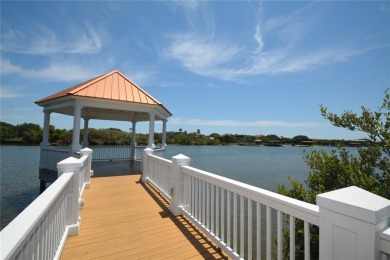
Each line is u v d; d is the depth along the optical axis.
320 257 1.49
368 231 1.21
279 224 2.01
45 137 10.62
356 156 3.97
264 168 25.23
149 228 3.72
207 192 3.37
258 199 2.27
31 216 1.48
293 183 4.45
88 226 3.77
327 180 4.14
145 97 9.98
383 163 3.60
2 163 24.83
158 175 5.99
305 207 1.71
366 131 3.89
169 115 12.81
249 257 2.40
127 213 4.41
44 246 1.95
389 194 3.33
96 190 6.12
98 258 2.79
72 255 2.85
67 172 3.30
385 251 1.17
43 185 10.76
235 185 2.62
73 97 8.20
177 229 3.69
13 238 1.12
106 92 9.11
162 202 5.11
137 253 2.93
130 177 7.95
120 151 13.50
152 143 9.71
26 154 30.38
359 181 3.51
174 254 2.92
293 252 1.86
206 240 3.31
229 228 2.79
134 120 13.60
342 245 1.34
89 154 6.54
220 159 34.84
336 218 1.39
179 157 4.36
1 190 15.33
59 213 2.72
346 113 4.12
